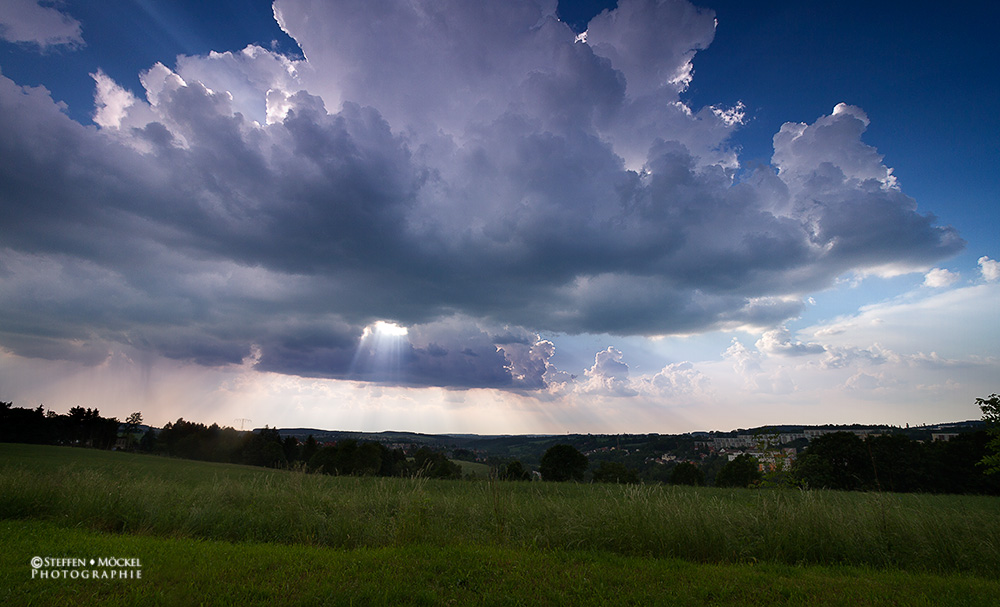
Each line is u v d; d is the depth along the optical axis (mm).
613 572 7020
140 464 50781
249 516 10664
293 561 6965
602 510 9852
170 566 6184
